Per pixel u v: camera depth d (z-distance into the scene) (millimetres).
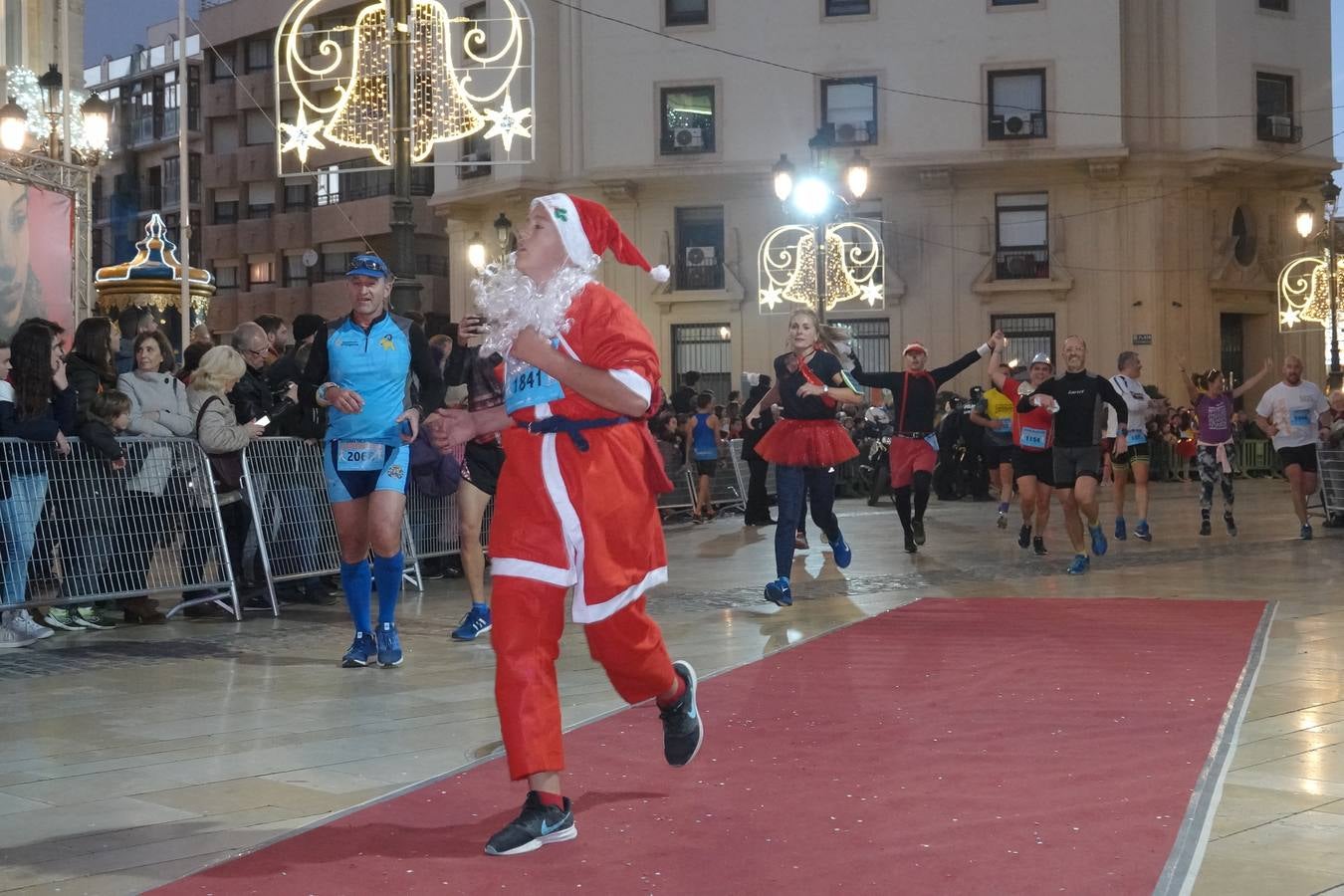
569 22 37188
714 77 36562
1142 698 6027
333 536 10383
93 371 8977
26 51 18328
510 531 4055
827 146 22250
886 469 21469
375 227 46688
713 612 9383
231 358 9531
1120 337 35500
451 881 3619
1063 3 35219
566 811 3975
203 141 53312
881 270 36000
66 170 16109
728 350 36875
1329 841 3939
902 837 3951
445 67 19766
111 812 4371
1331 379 16422
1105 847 3816
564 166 37375
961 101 35688
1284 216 37031
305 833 4078
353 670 7227
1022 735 5328
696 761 4969
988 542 14906
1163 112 35562
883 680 6578
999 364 14844
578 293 4102
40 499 8359
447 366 10141
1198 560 12562
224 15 52000
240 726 5754
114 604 10070
